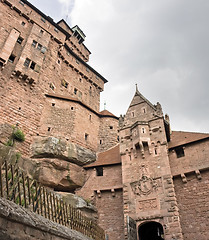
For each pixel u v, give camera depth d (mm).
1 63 26891
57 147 25500
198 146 22719
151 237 26094
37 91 29609
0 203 7762
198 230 18797
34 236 8531
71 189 25750
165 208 19812
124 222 20891
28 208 9883
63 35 38938
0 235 7141
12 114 25297
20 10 33125
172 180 21438
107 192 24781
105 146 32812
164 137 24078
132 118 28000
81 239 11781
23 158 22203
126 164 24453
